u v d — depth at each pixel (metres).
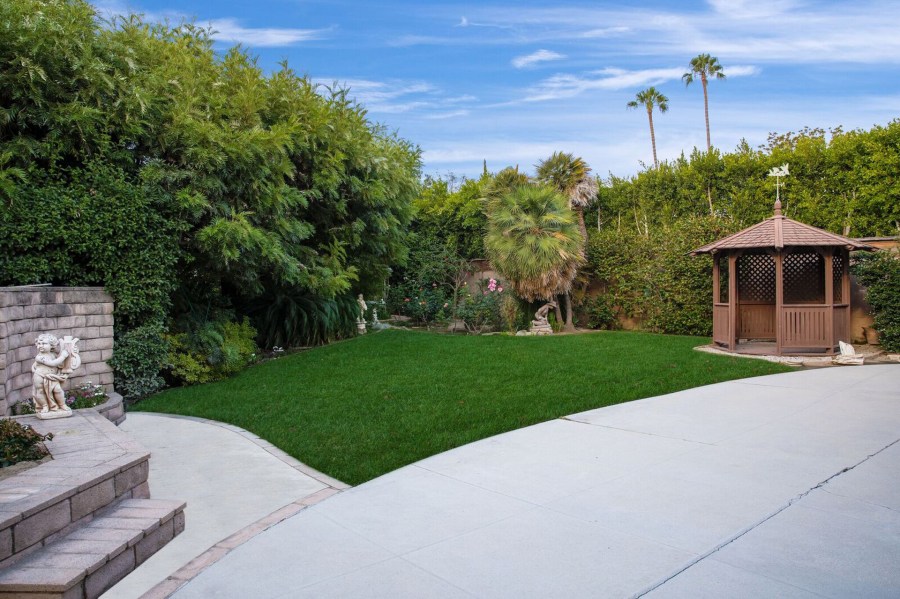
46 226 7.91
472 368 10.25
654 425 6.50
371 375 10.00
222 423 7.41
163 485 5.07
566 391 8.28
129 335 8.77
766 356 10.98
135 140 9.20
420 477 5.06
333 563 3.52
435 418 7.07
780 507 4.16
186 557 3.75
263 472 5.41
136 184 9.04
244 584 3.29
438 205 21.52
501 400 7.88
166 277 9.22
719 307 12.06
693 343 12.77
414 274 19.69
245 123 10.72
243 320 12.77
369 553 3.64
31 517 3.50
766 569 3.29
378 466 5.45
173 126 9.27
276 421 7.25
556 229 14.92
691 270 14.06
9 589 3.13
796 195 14.27
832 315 10.80
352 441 6.27
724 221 13.97
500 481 4.89
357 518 4.20
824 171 13.88
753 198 14.99
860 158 13.21
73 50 8.47
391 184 14.34
